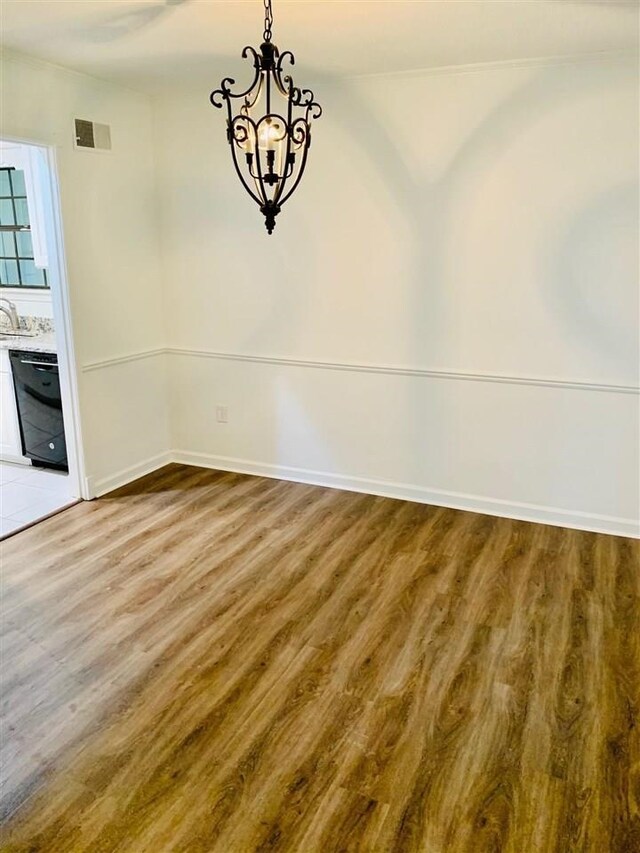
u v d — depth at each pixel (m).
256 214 3.99
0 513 3.82
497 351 3.60
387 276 3.75
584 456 3.55
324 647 2.56
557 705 2.24
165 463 4.70
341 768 1.97
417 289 3.70
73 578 3.08
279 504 3.98
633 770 1.96
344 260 3.83
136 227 4.12
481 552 3.35
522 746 2.06
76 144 3.58
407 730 2.12
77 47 3.02
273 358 4.20
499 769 1.97
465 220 3.49
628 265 3.24
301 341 4.09
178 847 1.71
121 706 2.23
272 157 2.06
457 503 3.92
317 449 4.25
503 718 2.18
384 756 2.02
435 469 3.94
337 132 3.65
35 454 4.55
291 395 4.22
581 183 3.23
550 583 3.04
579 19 2.59
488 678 2.38
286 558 3.29
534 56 3.09
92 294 3.84
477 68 3.26
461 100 3.35
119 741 2.07
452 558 3.29
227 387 4.42
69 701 2.26
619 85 3.06
